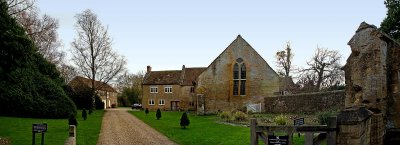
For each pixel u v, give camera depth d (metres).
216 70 48.69
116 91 102.94
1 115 35.28
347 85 13.31
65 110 38.03
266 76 48.19
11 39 21.31
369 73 12.25
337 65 57.47
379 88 12.09
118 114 52.12
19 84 36.12
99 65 57.25
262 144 17.84
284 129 10.81
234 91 48.41
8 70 23.36
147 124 34.50
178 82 75.12
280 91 52.47
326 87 56.44
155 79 78.00
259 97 47.84
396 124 12.58
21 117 35.53
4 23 21.69
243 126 29.38
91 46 56.56
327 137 10.48
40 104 36.41
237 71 48.62
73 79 65.94
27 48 22.94
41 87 37.56
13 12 33.34
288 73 64.56
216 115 46.19
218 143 20.41
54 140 21.09
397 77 12.72
